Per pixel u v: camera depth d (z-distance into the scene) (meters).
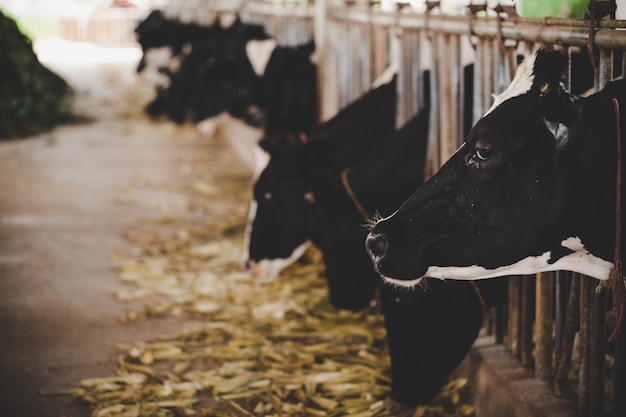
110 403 3.48
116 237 6.00
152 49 12.52
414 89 4.25
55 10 28.19
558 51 2.26
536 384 3.18
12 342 4.14
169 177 7.98
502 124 2.28
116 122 11.35
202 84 7.87
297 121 6.99
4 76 10.90
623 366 2.74
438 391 3.40
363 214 3.92
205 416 3.38
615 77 2.70
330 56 6.35
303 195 4.32
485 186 2.34
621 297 2.31
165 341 4.16
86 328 4.33
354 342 4.13
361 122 4.44
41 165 8.48
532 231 2.32
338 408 3.42
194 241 5.91
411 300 3.27
